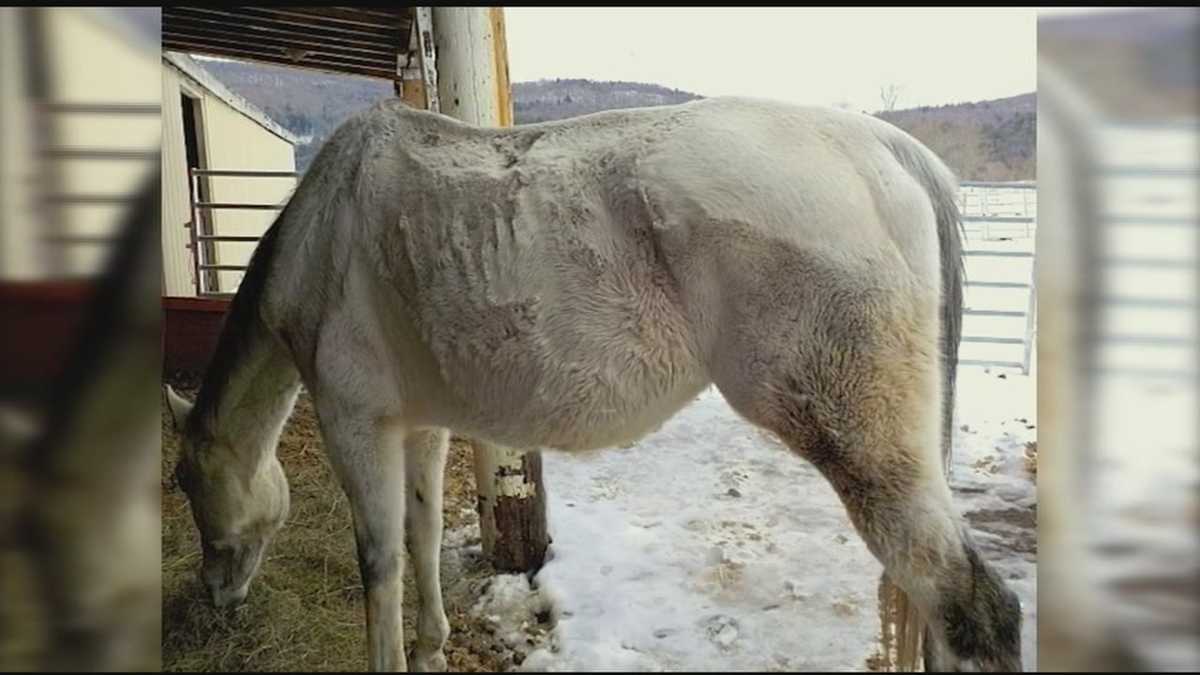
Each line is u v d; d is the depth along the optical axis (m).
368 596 2.45
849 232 2.02
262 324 2.65
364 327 2.41
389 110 2.51
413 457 2.70
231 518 2.86
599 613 2.95
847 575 3.19
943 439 2.24
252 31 5.69
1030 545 3.39
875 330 2.02
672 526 3.70
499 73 3.31
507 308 2.20
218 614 2.95
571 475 4.39
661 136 2.16
